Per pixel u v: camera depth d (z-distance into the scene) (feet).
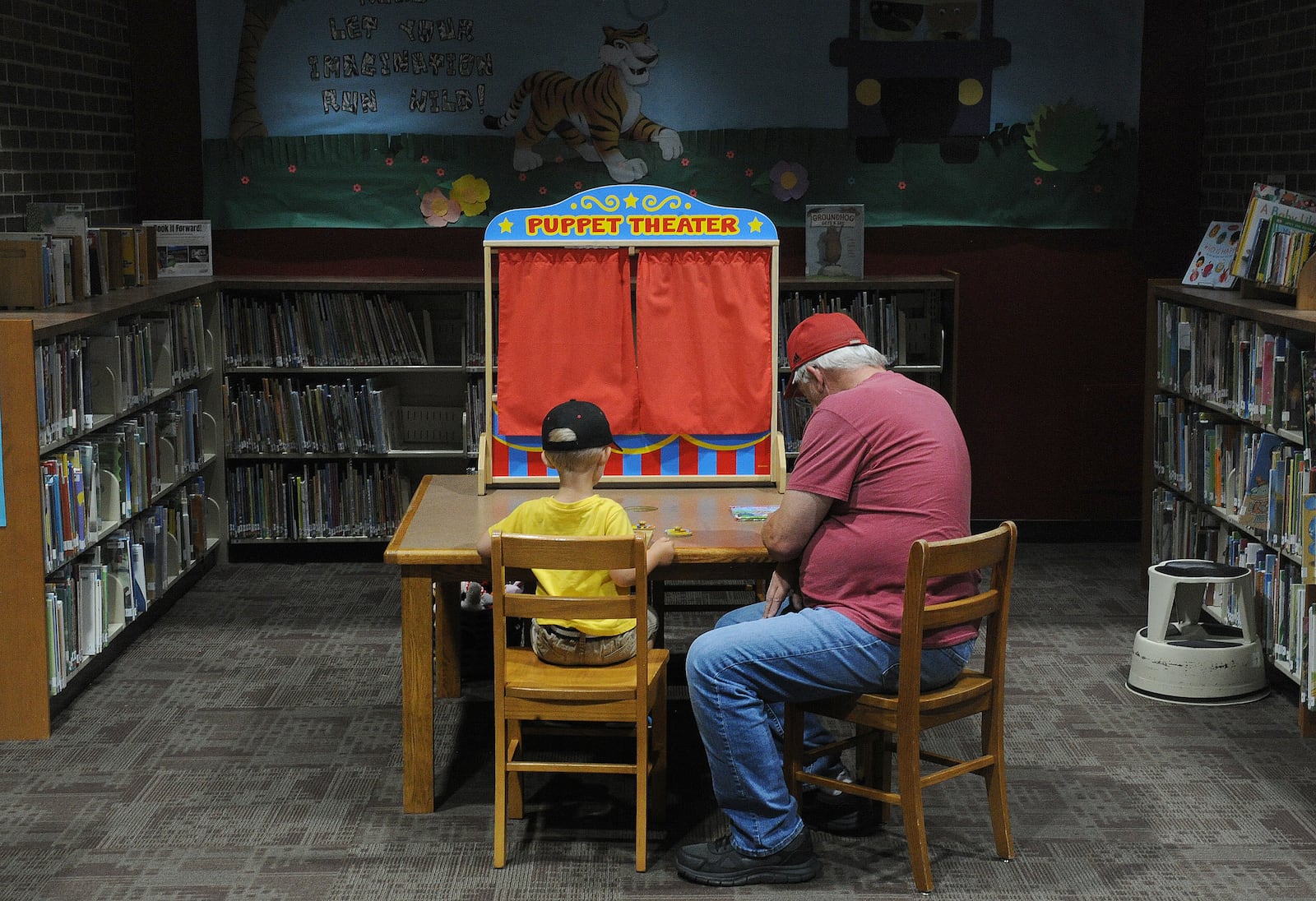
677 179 22.77
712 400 14.20
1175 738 14.74
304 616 19.36
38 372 14.75
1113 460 23.67
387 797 13.28
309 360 21.97
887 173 22.84
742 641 11.10
